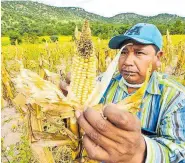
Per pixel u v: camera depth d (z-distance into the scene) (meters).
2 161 3.69
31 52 8.21
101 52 5.66
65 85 1.60
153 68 1.87
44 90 1.45
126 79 1.87
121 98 1.92
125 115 0.99
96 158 1.03
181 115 1.66
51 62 7.40
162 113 1.69
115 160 1.04
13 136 4.34
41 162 1.56
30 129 1.54
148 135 1.73
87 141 1.04
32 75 1.50
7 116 4.51
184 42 8.72
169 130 1.60
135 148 1.03
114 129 1.00
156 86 1.76
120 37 1.85
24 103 1.60
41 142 1.49
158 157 1.17
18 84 1.49
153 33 1.83
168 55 8.12
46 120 1.54
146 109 1.74
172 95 1.71
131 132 1.01
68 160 3.33
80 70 1.42
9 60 6.20
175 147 1.33
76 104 1.42
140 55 1.84
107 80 1.46
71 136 1.42
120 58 1.90
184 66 7.45
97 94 1.43
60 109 1.42
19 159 3.65
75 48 1.43
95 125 1.01
